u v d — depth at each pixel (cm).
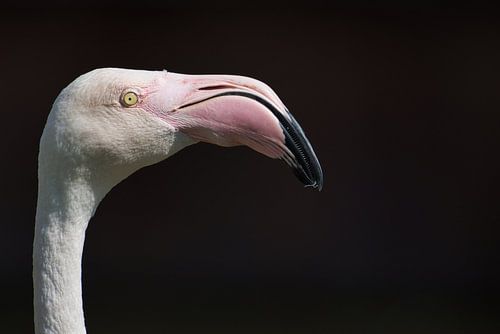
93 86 363
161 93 368
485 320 1146
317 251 1241
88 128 361
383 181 1254
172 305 1189
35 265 368
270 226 1245
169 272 1238
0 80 1218
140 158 370
